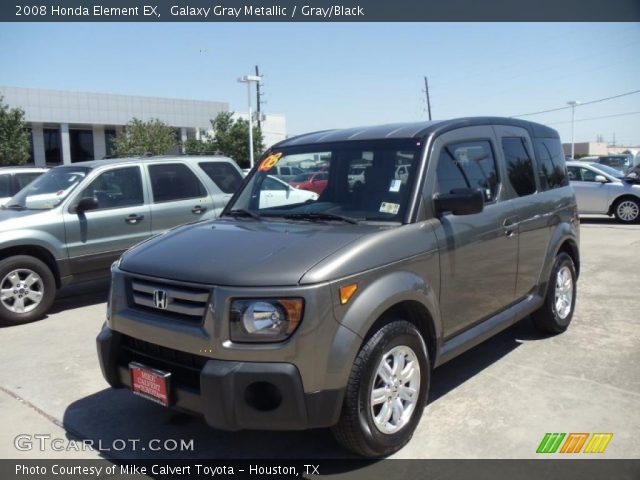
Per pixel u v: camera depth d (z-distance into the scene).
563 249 5.80
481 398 4.26
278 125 57.47
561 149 5.99
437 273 3.80
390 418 3.48
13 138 33.47
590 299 7.02
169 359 3.36
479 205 3.68
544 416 3.95
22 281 6.67
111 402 4.47
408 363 3.59
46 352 5.67
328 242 3.39
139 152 39.06
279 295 3.03
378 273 3.35
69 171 7.73
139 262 3.60
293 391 3.01
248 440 3.81
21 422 4.16
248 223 4.09
